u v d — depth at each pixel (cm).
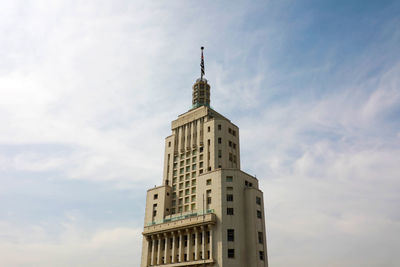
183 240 9656
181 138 12144
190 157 11500
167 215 10725
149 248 10294
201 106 12525
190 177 11094
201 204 9788
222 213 9200
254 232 9181
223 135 11200
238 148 11562
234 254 8706
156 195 11219
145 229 10512
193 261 8969
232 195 9519
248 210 9519
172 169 11738
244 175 10138
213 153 10850
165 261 9619
